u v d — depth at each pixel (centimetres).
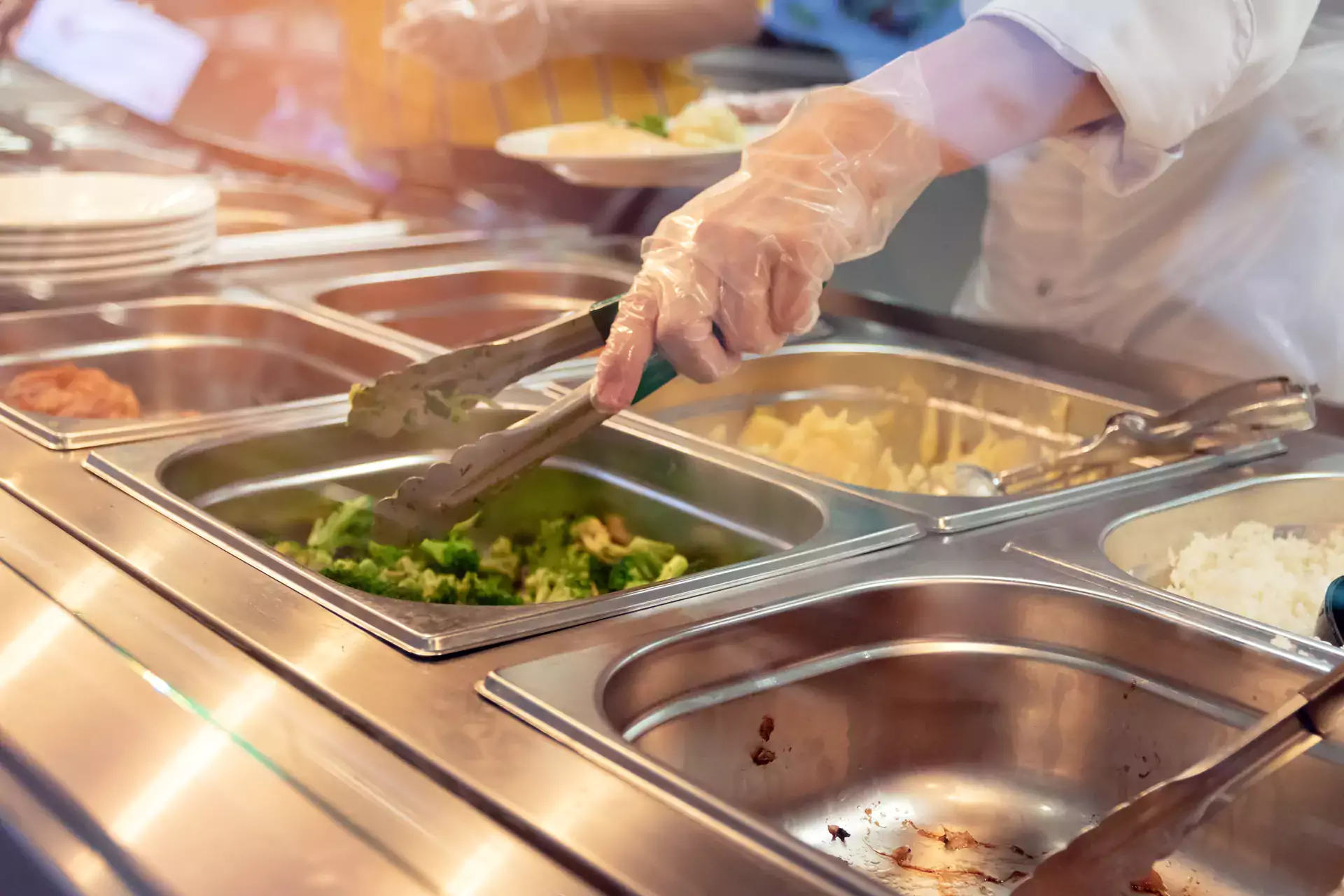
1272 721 55
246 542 83
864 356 142
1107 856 51
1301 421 107
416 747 59
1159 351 149
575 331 89
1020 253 162
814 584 82
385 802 56
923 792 84
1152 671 80
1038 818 83
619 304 85
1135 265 150
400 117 217
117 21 250
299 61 226
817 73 194
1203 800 53
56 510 89
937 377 137
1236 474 108
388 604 75
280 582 79
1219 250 143
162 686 67
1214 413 111
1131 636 81
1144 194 146
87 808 59
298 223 204
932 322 151
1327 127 137
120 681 68
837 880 49
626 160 157
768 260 86
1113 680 81
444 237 185
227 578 79
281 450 110
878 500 97
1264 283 141
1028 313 163
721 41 202
